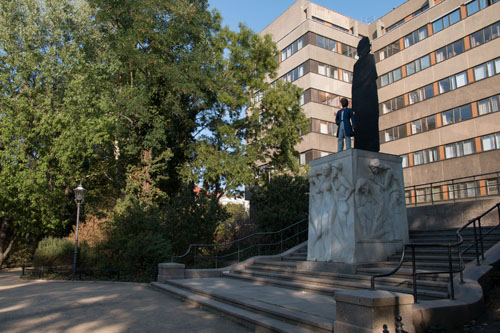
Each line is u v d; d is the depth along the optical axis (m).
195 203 19.34
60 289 13.26
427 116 38.53
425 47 39.38
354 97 13.27
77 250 18.59
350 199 11.01
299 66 42.84
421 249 10.95
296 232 19.00
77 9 26.92
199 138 27.17
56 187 24.31
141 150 26.75
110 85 25.17
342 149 12.44
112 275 16.89
